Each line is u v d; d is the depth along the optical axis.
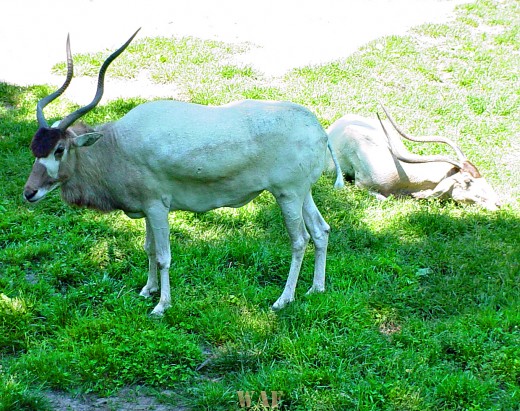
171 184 5.10
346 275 5.69
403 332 5.11
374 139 6.93
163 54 9.22
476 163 7.34
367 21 11.09
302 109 5.23
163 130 5.02
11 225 6.09
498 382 4.78
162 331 4.95
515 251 6.05
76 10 10.85
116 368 4.72
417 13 11.59
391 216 6.52
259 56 9.53
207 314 5.19
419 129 7.83
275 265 5.80
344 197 6.77
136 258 5.79
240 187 5.17
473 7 11.83
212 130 5.03
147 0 11.45
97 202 5.21
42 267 5.67
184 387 4.69
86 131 5.13
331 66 9.17
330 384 4.68
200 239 6.04
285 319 5.19
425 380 4.72
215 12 11.08
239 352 4.91
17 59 9.04
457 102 8.52
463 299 5.52
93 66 8.80
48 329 5.05
